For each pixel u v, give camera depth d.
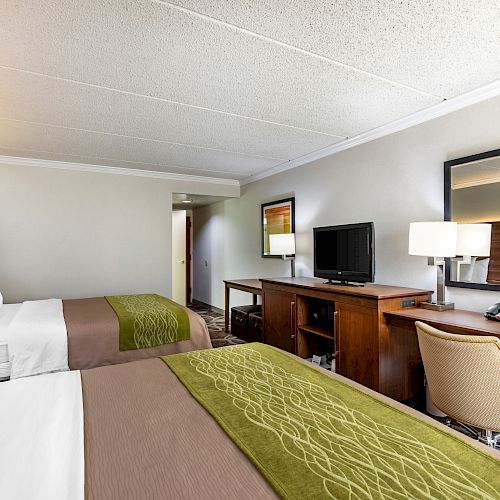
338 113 2.81
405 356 2.59
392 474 0.88
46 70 2.12
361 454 0.97
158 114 2.84
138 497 0.81
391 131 3.05
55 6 1.55
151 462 0.94
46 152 3.94
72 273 4.50
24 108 2.70
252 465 0.93
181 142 3.58
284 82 2.29
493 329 1.86
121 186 4.79
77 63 2.04
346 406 1.27
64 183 4.45
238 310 4.56
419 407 2.66
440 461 0.93
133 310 3.12
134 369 1.66
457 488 0.83
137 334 2.76
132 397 1.35
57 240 4.42
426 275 2.79
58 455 0.96
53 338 2.51
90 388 1.43
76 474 0.88
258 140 3.51
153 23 1.68
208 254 6.93
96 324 2.69
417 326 1.92
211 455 0.97
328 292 2.90
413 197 2.88
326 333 3.04
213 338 4.58
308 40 1.82
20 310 3.12
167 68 2.11
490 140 2.37
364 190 3.35
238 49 1.91
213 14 1.62
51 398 1.33
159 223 5.03
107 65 2.06
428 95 2.48
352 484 0.84
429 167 2.76
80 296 4.54
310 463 0.92
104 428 1.12
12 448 0.99
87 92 2.43
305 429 1.10
